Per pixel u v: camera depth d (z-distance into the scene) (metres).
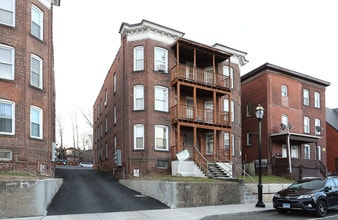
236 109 28.17
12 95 16.25
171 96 24.06
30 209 11.59
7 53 16.48
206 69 26.69
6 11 16.73
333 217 12.82
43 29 18.75
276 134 29.12
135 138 23.03
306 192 13.30
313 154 33.62
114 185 21.03
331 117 41.88
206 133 25.86
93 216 11.66
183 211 13.15
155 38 24.03
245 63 29.92
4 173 13.95
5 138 15.79
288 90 32.38
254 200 17.25
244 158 32.56
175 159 22.59
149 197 16.34
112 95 29.67
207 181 16.28
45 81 18.56
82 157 73.44
